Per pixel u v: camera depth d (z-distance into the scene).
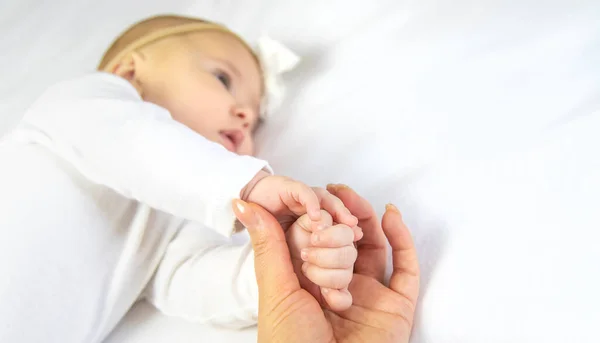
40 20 0.84
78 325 0.46
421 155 0.52
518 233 0.42
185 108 0.60
